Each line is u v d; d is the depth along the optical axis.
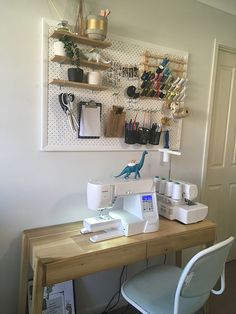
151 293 1.46
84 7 1.63
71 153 1.71
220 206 2.65
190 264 1.16
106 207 1.55
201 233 1.75
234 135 2.63
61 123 1.64
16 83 1.49
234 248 2.84
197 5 2.11
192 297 1.29
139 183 1.63
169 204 1.88
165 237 1.58
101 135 1.81
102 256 1.37
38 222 1.66
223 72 2.44
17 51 1.48
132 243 1.46
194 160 2.33
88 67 1.67
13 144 1.53
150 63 1.92
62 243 1.44
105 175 1.87
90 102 1.71
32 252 1.39
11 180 1.55
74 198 1.76
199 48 2.18
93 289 1.94
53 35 1.50
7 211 1.56
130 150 1.95
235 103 2.58
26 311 1.60
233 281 2.46
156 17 1.92
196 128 2.29
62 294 1.74
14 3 1.44
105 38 1.63
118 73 1.81
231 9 2.29
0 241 1.56
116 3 1.74
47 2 1.52
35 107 1.56
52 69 1.57
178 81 2.01
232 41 2.37
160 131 2.01
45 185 1.65
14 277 1.61
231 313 2.03
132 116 1.92
